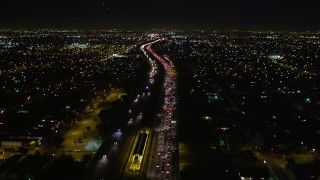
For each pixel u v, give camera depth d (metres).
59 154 151.75
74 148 158.50
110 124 183.25
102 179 124.62
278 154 151.12
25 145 160.38
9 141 160.12
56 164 134.75
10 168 134.88
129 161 138.75
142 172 130.75
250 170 131.12
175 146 156.00
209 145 157.62
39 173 130.25
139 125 181.12
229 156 147.50
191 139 164.75
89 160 143.25
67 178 125.56
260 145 159.50
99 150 149.50
